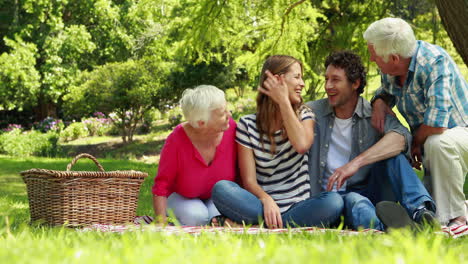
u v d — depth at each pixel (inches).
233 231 98.9
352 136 137.8
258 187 129.6
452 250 54.8
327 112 139.9
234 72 665.0
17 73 742.5
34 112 904.9
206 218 135.8
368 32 136.1
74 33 779.4
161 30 719.1
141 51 781.3
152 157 636.1
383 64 136.7
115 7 824.3
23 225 79.7
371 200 136.4
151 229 74.2
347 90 135.4
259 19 373.1
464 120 134.6
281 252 49.6
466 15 197.0
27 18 780.6
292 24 370.6
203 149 136.2
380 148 127.5
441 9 204.2
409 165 125.5
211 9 348.2
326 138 138.6
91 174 142.5
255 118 135.8
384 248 56.6
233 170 139.1
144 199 272.1
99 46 829.8
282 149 132.9
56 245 61.9
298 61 134.5
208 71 646.5
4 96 759.7
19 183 366.6
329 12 409.1
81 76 682.8
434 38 382.6
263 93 133.5
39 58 808.3
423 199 118.3
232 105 804.0
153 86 642.8
